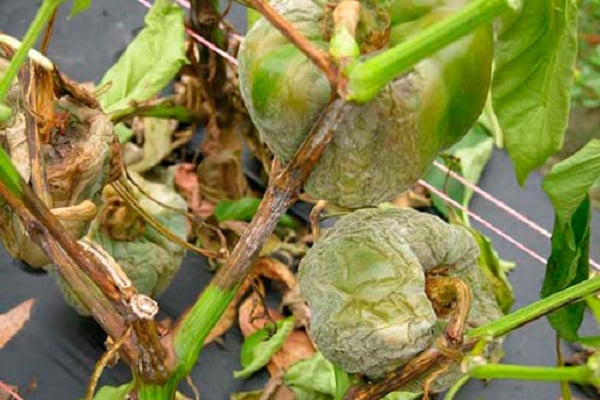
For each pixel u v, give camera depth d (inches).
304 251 38.0
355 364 26.8
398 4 25.0
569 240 28.5
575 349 37.5
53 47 42.1
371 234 26.8
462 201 39.8
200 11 35.5
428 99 24.5
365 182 25.2
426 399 26.5
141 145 39.1
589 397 36.6
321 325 26.7
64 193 28.8
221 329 36.8
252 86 24.9
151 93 35.1
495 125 40.3
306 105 24.4
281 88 24.5
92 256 25.3
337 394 28.2
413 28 24.9
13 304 36.7
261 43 24.9
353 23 23.3
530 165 27.5
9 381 35.7
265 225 25.5
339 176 25.0
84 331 36.4
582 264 29.7
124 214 33.5
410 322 26.1
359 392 27.2
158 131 38.6
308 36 24.7
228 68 37.2
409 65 23.1
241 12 43.2
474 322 27.9
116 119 34.9
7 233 30.8
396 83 24.3
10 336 36.2
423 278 26.6
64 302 36.7
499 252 39.6
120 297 25.2
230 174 38.4
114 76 35.3
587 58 62.2
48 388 35.7
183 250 35.2
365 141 24.5
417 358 26.4
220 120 37.3
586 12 63.2
